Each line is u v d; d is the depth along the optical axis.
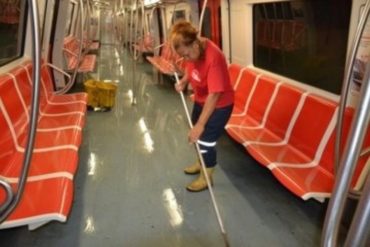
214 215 3.00
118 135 4.98
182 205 3.16
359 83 2.54
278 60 4.28
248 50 4.97
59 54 6.31
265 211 3.06
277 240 2.67
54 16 6.04
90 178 3.66
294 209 3.10
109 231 2.77
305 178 2.73
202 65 2.97
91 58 9.41
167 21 9.67
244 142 3.49
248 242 2.65
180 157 4.22
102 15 24.11
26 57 4.45
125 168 3.91
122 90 7.99
